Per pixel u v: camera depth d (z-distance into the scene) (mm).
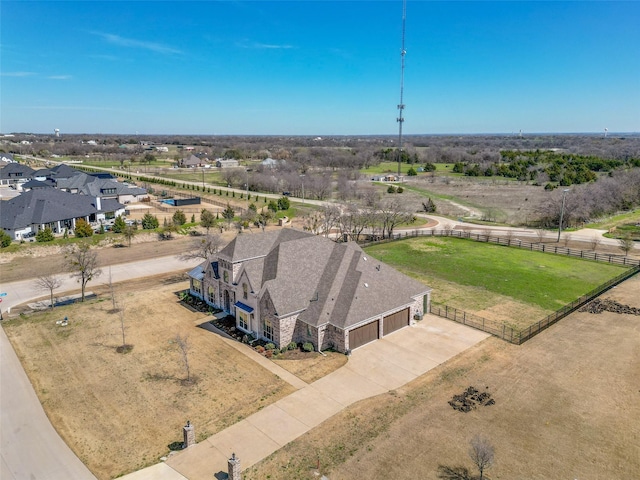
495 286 56062
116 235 81188
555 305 49281
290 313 39000
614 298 50562
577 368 35406
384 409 30328
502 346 39531
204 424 28984
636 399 31016
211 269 48531
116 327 44156
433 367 36031
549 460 25172
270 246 48094
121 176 162750
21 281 59188
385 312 41094
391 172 195250
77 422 29531
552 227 91188
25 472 25188
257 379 34406
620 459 25172
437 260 68312
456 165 192625
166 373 35406
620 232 84875
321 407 30672
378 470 24594
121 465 25469
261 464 25250
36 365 36969
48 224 81188
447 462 25109
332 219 87812
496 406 30484
